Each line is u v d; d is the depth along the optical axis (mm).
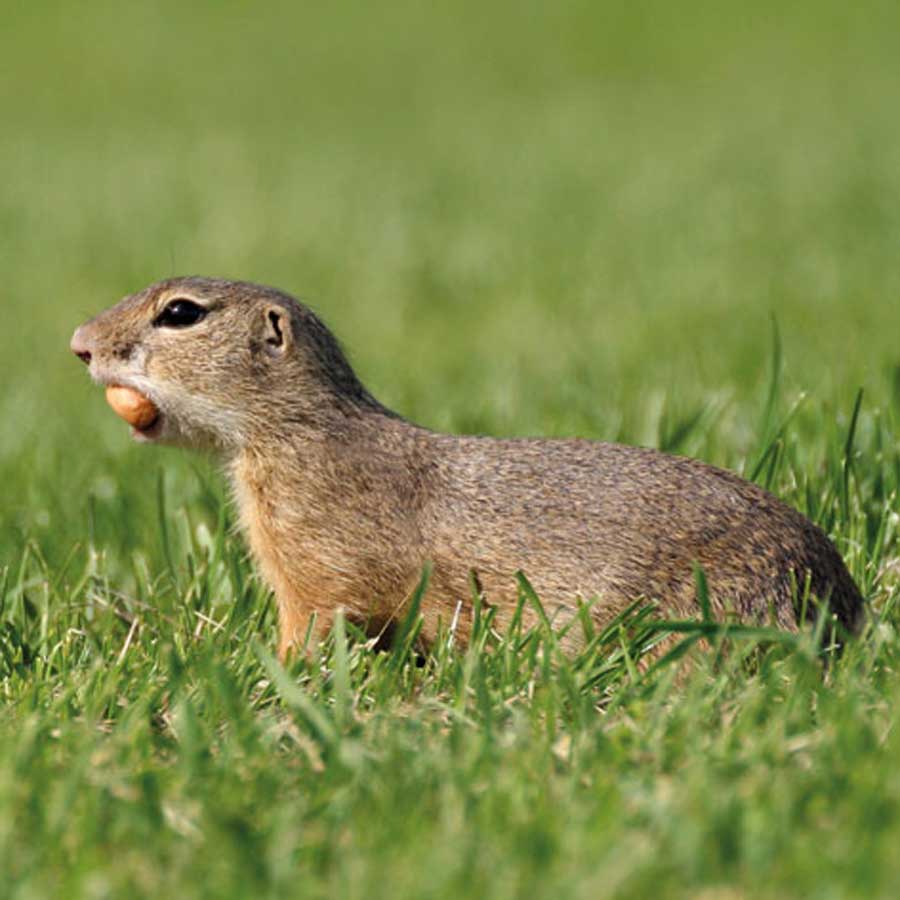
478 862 6293
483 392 17969
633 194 38125
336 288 28406
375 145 52000
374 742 7648
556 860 6262
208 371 10547
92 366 10781
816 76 66500
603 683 8719
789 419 12359
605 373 18688
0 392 20094
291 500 10406
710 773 6898
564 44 79938
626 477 9953
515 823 6590
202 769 7246
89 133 57969
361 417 10594
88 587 11133
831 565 9836
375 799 6891
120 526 12891
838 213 33344
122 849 6641
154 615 10586
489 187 40875
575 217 35312
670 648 9227
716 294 25281
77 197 41312
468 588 9977
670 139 49469
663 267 28578
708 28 81000
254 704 8531
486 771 7156
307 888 6113
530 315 25078
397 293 27719
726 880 6148
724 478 10008
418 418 16469
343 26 87062
